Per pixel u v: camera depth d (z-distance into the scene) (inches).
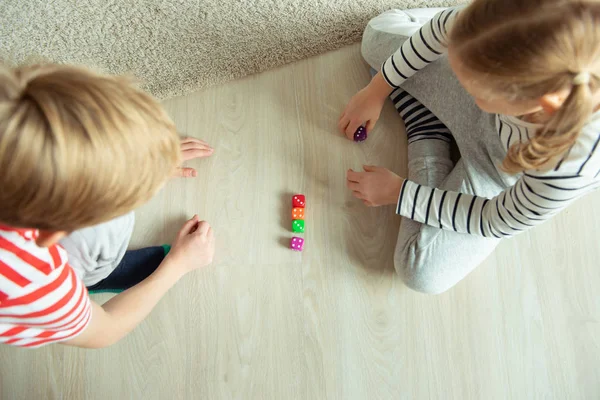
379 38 44.5
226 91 46.4
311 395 40.6
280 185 44.5
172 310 41.8
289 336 41.7
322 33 47.9
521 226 33.9
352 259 43.3
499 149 38.2
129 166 20.6
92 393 40.3
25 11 46.5
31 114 18.2
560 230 44.3
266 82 46.9
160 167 22.5
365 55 46.4
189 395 40.4
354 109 44.5
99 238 34.8
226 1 47.8
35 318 25.3
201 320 41.8
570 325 42.3
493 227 35.6
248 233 43.4
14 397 39.9
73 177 19.2
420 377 41.1
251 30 47.5
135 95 21.2
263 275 42.7
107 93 19.8
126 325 34.8
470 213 36.9
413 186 39.1
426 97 43.1
